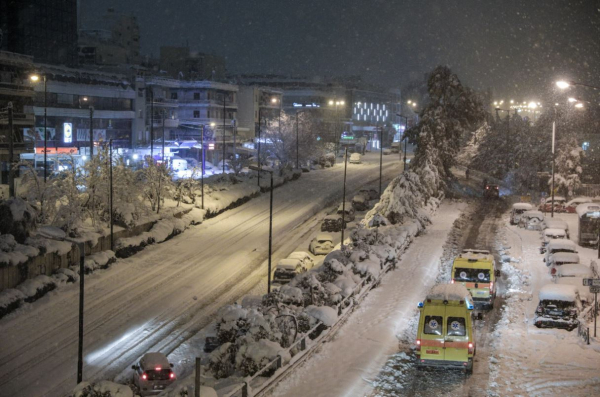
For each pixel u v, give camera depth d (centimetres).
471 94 7400
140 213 5197
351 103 18850
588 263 4091
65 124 8194
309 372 2311
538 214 5412
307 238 5534
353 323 2922
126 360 2895
